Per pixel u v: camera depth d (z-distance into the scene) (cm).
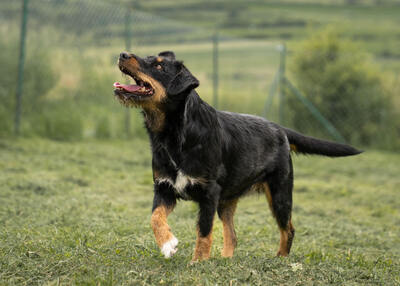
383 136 1766
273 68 2067
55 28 1395
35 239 546
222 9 8344
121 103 516
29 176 863
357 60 1809
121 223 645
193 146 491
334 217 802
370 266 508
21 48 1288
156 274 433
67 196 773
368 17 7781
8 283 413
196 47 1750
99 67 1477
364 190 1024
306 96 1797
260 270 452
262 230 673
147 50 1608
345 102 1772
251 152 556
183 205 784
